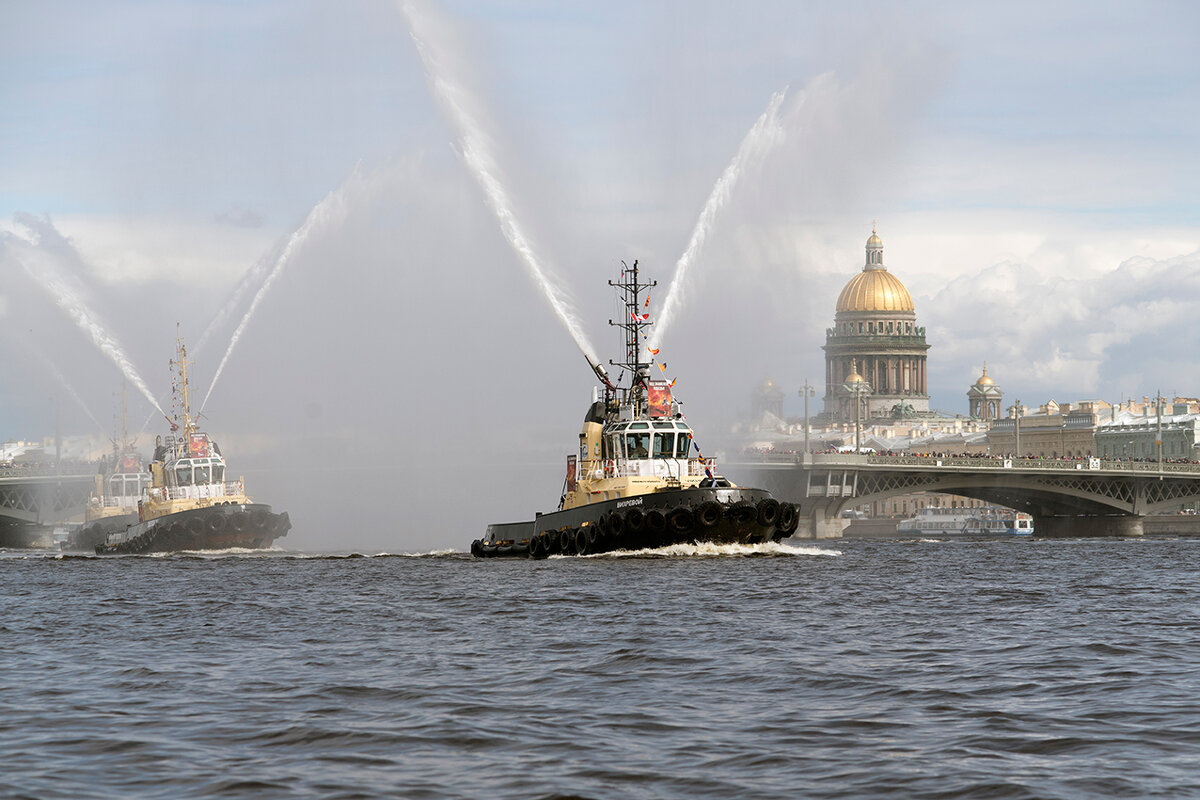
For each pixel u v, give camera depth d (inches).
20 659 3046.3
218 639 3385.8
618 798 1667.1
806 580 5029.5
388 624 3668.8
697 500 6112.2
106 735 2075.5
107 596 5002.5
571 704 2300.7
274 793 1704.0
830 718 2154.3
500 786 1729.8
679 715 2191.2
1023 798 1654.8
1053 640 3129.9
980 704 2266.2
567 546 6471.5
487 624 3590.1
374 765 1852.9
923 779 1749.5
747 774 1786.4
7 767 1859.0
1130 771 1779.0
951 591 4658.0
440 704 2309.3
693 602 4104.3
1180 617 3715.6
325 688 2492.6
